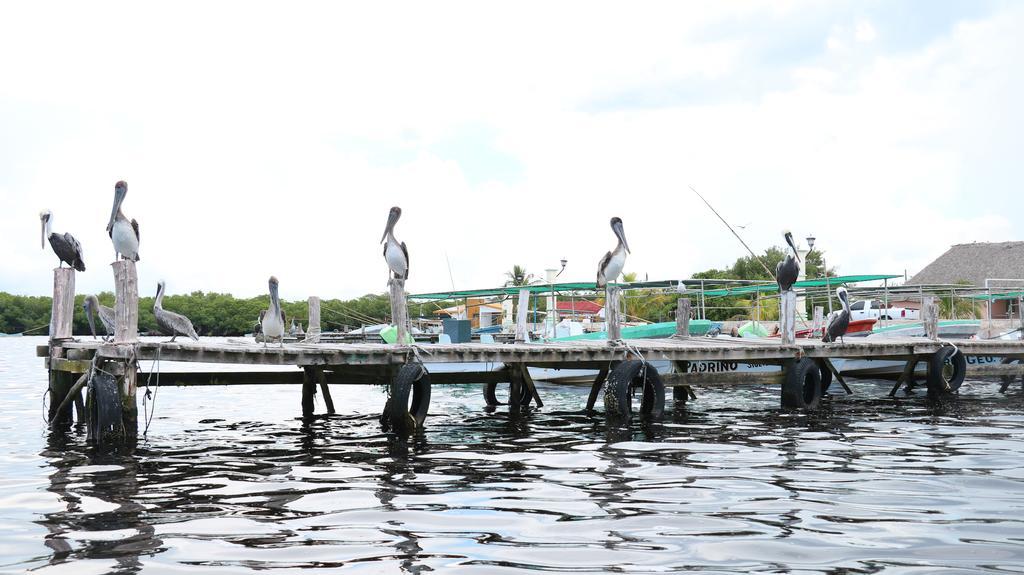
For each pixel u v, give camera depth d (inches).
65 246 634.2
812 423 639.1
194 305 2258.9
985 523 321.1
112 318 595.8
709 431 594.9
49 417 633.6
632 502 359.3
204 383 692.7
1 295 3316.9
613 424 644.1
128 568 265.9
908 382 894.4
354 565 269.6
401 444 543.8
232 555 280.4
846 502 357.7
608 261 692.1
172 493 382.0
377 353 601.6
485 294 1189.7
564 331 1117.1
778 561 273.6
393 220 622.2
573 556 279.1
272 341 619.5
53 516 336.8
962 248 2536.9
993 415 690.2
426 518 331.9
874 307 1561.3
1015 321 1360.7
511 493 379.2
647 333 1008.2
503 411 774.5
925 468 438.3
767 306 1665.8
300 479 416.8
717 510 343.6
